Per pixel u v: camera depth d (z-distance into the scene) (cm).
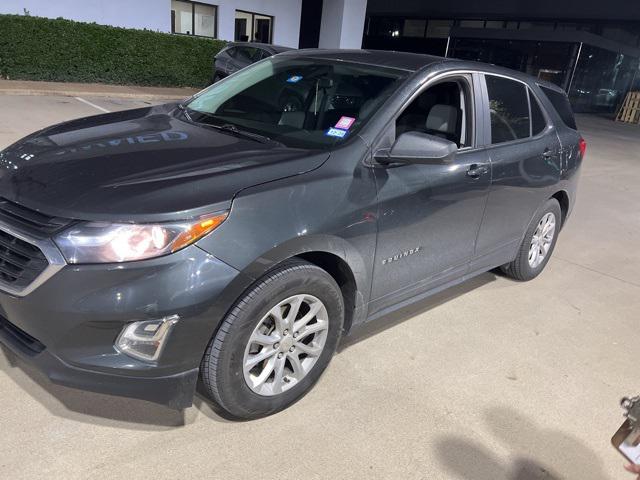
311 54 379
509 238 413
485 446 267
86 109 1067
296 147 289
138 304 212
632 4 2420
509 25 2870
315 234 252
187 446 243
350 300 294
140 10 1555
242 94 356
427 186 312
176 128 312
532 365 345
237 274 226
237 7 1791
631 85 2923
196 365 230
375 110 301
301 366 273
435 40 3125
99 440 240
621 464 268
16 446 231
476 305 421
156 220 216
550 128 440
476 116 358
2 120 849
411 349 345
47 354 220
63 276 210
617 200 852
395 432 268
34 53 1291
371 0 3275
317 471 238
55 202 225
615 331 407
